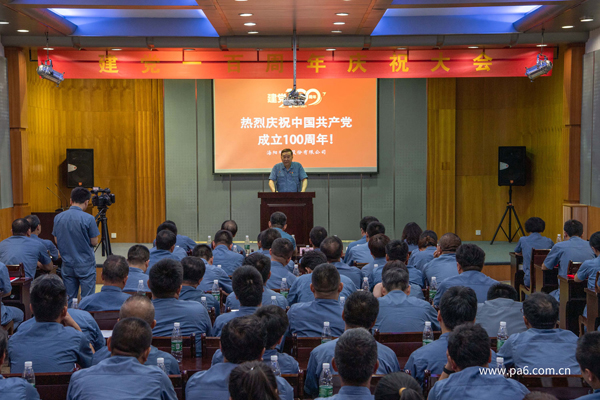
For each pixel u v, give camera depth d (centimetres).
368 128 1162
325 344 293
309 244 829
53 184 1140
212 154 1165
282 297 408
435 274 501
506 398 224
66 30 806
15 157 870
